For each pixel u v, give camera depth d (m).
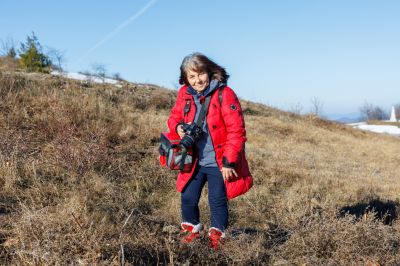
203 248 3.31
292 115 17.30
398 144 17.38
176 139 3.49
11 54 15.01
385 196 6.48
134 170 5.72
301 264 3.39
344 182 7.09
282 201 5.39
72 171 5.10
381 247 3.54
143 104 10.95
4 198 4.25
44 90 8.73
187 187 3.47
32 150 5.81
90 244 2.93
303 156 9.80
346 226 3.63
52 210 3.84
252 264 3.30
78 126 7.09
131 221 3.83
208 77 3.31
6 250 3.04
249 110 15.19
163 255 3.27
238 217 4.77
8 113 7.11
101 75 13.51
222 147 3.32
